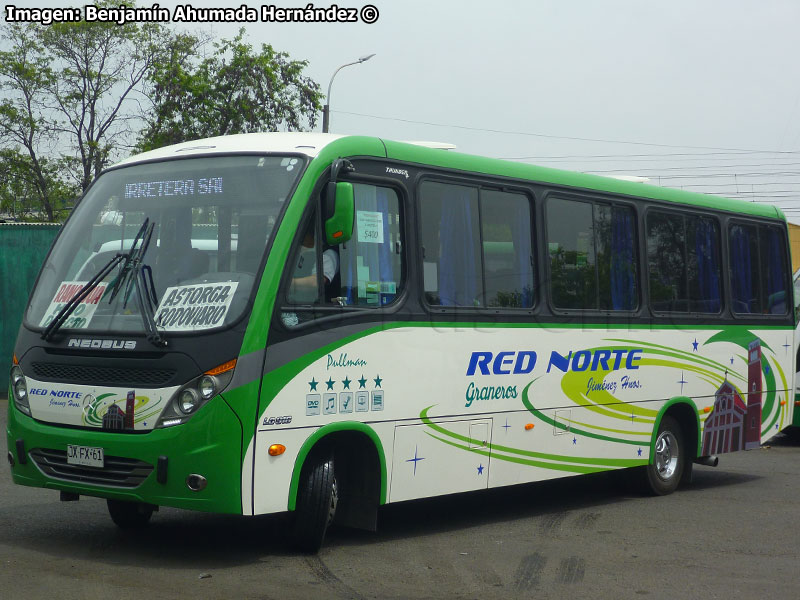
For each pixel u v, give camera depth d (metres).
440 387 8.29
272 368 6.98
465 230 8.70
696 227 11.59
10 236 19.17
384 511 9.80
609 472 11.18
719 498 11.00
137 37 38.22
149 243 7.41
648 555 8.00
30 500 9.54
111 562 7.11
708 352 11.59
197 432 6.70
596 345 9.99
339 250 7.56
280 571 7.01
